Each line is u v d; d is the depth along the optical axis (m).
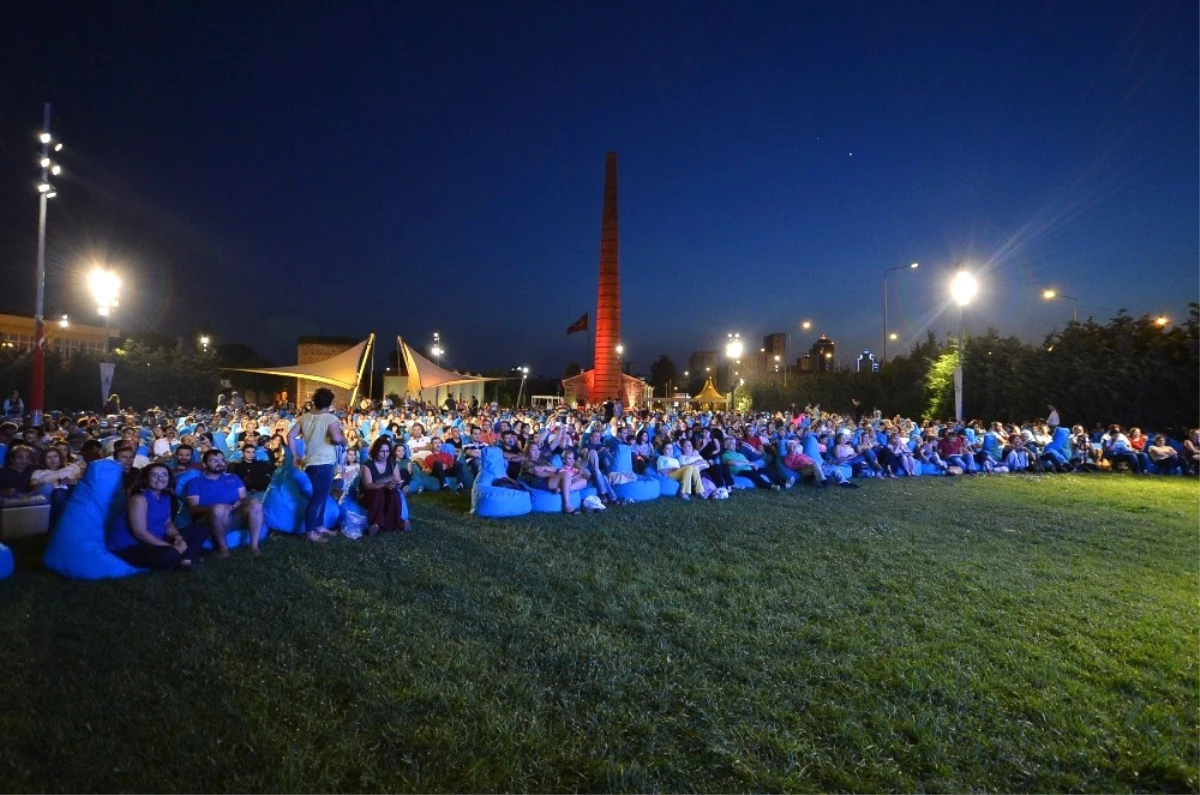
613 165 52.84
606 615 5.61
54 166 17.91
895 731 3.81
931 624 5.48
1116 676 4.54
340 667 4.41
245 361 71.44
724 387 103.94
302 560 7.06
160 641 4.75
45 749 3.40
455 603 5.75
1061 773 3.44
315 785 3.18
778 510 11.03
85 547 6.18
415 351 33.94
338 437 8.33
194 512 7.34
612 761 3.42
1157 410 23.14
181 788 3.13
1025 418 27.47
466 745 3.56
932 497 13.05
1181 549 8.61
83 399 34.91
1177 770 3.43
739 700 4.12
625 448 12.42
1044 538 9.15
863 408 41.19
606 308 52.75
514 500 10.15
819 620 5.58
